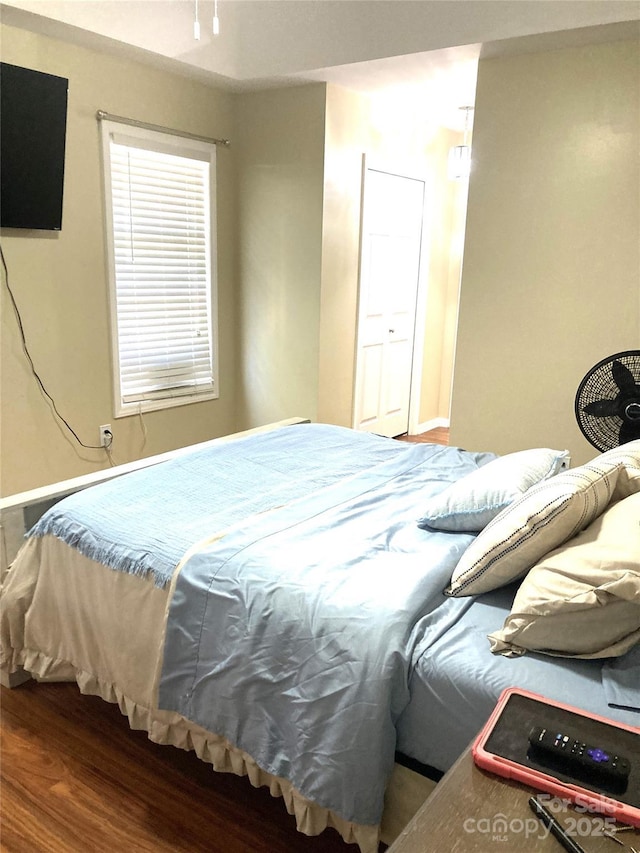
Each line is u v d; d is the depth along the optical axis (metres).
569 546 1.46
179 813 1.70
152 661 1.74
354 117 3.97
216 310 4.28
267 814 1.71
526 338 3.40
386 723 1.35
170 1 3.20
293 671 1.48
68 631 1.95
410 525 1.93
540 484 1.65
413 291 5.04
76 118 3.24
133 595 1.76
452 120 4.64
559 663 1.34
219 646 1.60
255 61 3.62
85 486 2.23
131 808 1.71
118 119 3.41
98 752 1.90
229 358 4.48
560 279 3.24
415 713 1.38
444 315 5.46
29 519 2.09
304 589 1.54
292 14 3.36
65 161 3.21
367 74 3.53
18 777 1.80
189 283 4.08
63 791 1.76
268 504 2.04
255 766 1.59
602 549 1.37
